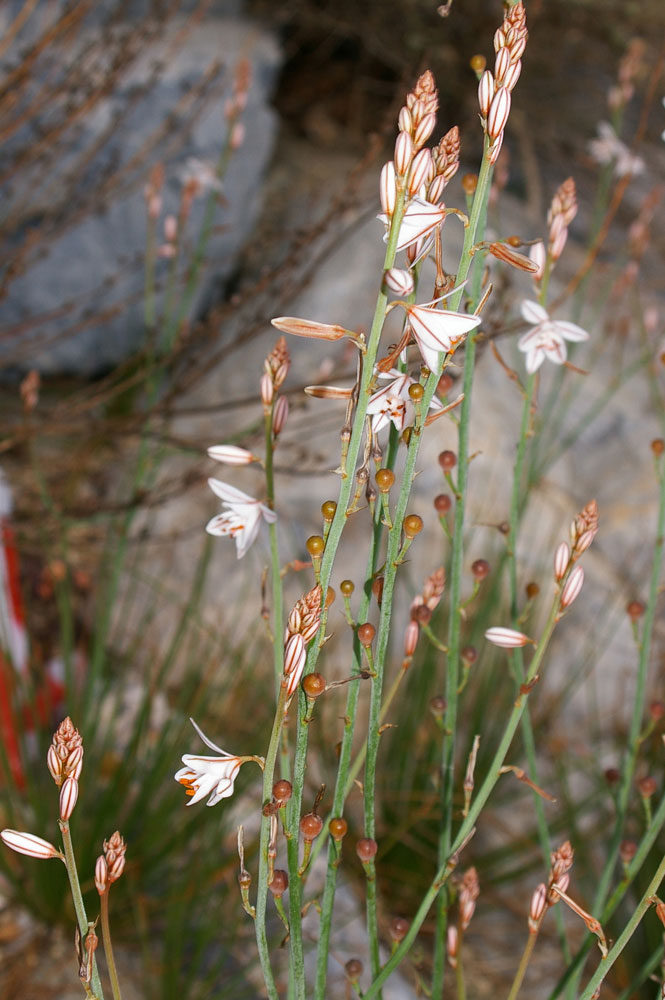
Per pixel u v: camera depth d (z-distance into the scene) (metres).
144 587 1.21
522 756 1.08
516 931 1.00
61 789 0.45
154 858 0.87
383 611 0.48
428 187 0.46
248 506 0.52
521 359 1.33
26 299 1.38
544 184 1.77
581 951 0.57
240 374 1.36
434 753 0.98
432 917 0.98
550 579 1.19
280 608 0.53
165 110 1.33
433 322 0.44
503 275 0.80
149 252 0.92
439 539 1.21
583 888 0.99
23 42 1.25
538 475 1.03
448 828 0.57
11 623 0.93
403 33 1.78
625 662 1.23
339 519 0.45
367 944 0.89
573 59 1.87
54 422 1.05
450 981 0.93
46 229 1.14
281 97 1.88
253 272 1.52
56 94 1.00
